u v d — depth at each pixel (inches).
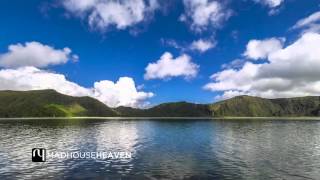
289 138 4010.8
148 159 2290.8
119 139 3855.8
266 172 1855.3
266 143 3390.7
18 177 1729.8
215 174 1801.2
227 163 2132.1
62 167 1988.2
